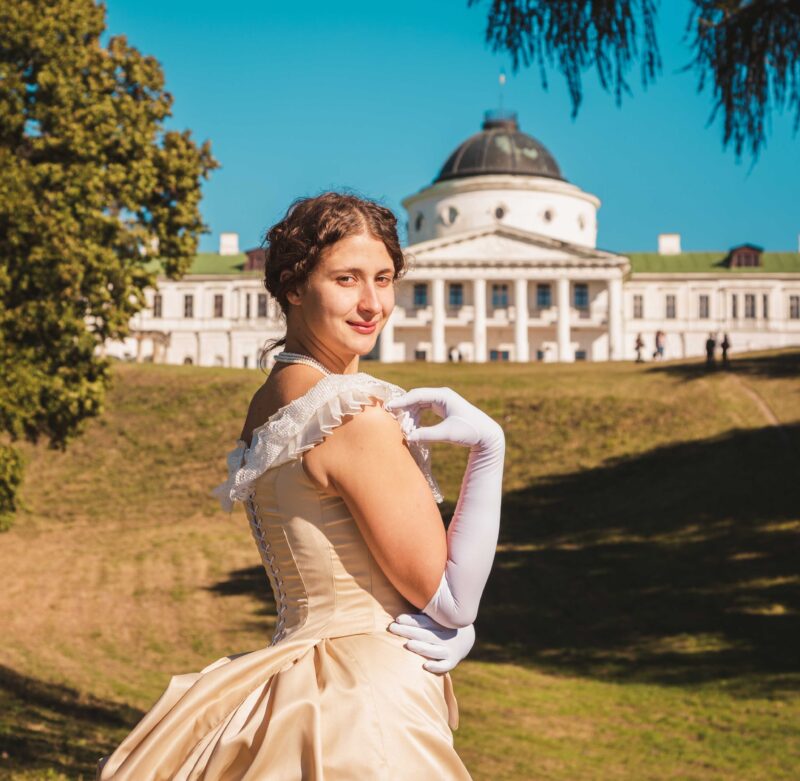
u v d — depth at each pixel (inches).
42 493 1644.9
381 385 83.7
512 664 848.9
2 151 596.4
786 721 653.3
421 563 80.9
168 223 700.7
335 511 84.4
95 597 1111.0
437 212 3459.6
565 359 3272.6
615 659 857.5
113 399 2001.7
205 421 1898.4
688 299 3585.1
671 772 541.6
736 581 1053.8
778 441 1535.4
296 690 80.0
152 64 682.2
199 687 82.7
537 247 3287.4
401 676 81.4
